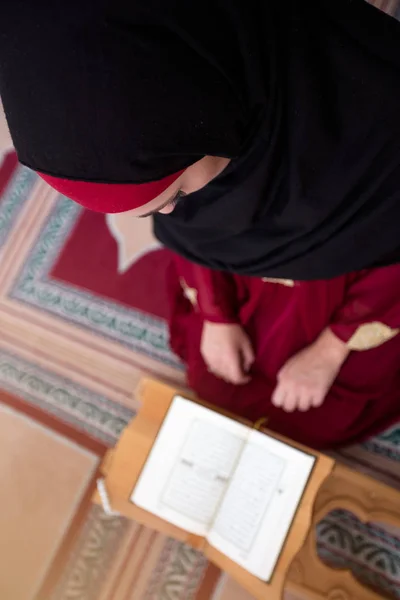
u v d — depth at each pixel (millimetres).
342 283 836
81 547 1048
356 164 583
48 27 375
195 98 421
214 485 831
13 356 1223
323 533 971
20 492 1110
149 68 393
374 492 833
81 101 393
